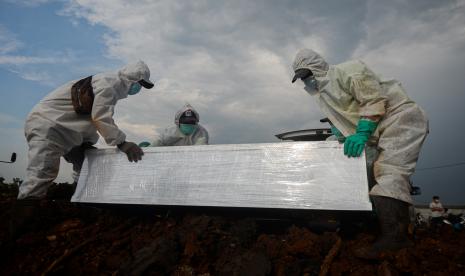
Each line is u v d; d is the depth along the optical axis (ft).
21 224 9.40
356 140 8.13
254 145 9.04
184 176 9.47
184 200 9.24
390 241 7.38
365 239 8.18
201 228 8.20
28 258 8.42
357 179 7.95
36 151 10.19
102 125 10.25
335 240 7.66
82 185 10.74
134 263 7.27
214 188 9.04
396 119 8.42
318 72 10.35
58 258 8.27
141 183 9.91
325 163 8.30
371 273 6.77
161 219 10.32
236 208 9.43
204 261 7.57
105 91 10.47
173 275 7.20
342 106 9.43
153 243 7.77
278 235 9.35
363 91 8.57
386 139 8.42
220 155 9.29
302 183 8.32
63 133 10.75
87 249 8.66
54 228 9.77
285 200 8.32
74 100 10.69
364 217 9.35
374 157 9.19
